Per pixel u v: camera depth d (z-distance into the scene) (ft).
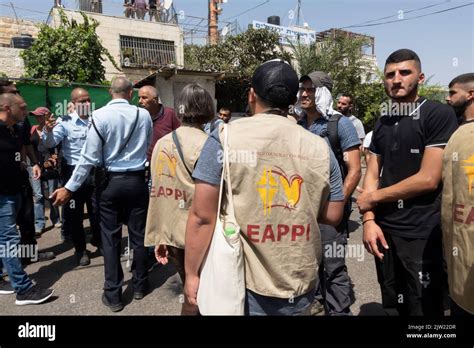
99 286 11.68
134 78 44.55
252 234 4.57
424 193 6.44
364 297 10.69
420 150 6.51
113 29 45.24
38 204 16.92
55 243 15.93
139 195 10.48
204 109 8.37
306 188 4.64
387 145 6.94
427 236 6.59
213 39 58.95
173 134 8.43
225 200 4.76
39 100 21.77
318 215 5.15
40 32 33.40
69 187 9.91
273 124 4.66
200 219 4.80
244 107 52.60
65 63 33.37
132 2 47.50
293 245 4.61
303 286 4.73
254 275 4.65
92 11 44.73
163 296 11.07
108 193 10.01
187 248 4.95
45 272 12.78
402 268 7.22
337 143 8.60
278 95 4.82
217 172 4.67
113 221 10.18
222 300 4.49
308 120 9.30
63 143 14.05
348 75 51.57
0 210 10.05
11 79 19.98
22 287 10.36
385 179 7.07
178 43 49.52
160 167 8.59
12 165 10.09
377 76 53.67
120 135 9.95
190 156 8.03
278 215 4.56
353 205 21.61
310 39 59.31
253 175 4.49
